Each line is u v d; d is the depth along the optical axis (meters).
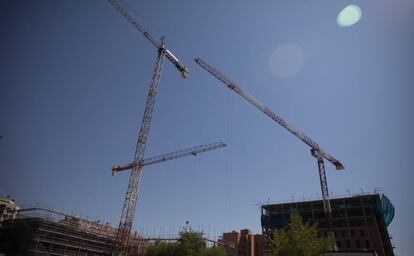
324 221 110.94
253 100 103.38
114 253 75.62
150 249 70.56
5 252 59.56
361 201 109.06
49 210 67.44
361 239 98.88
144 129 86.75
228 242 125.88
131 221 80.88
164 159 116.50
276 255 38.62
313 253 36.44
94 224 84.62
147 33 91.94
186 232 67.00
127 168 115.81
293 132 115.00
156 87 90.50
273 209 128.38
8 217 64.75
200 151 115.19
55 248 67.62
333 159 122.25
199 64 96.25
